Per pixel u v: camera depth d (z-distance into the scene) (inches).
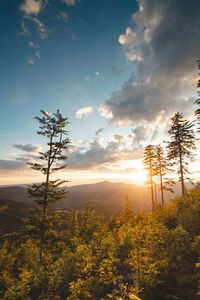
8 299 203.9
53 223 578.2
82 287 206.8
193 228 320.5
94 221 831.7
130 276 230.4
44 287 257.1
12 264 508.7
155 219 490.6
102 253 302.2
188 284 185.0
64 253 316.8
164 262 230.4
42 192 575.8
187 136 844.0
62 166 636.7
